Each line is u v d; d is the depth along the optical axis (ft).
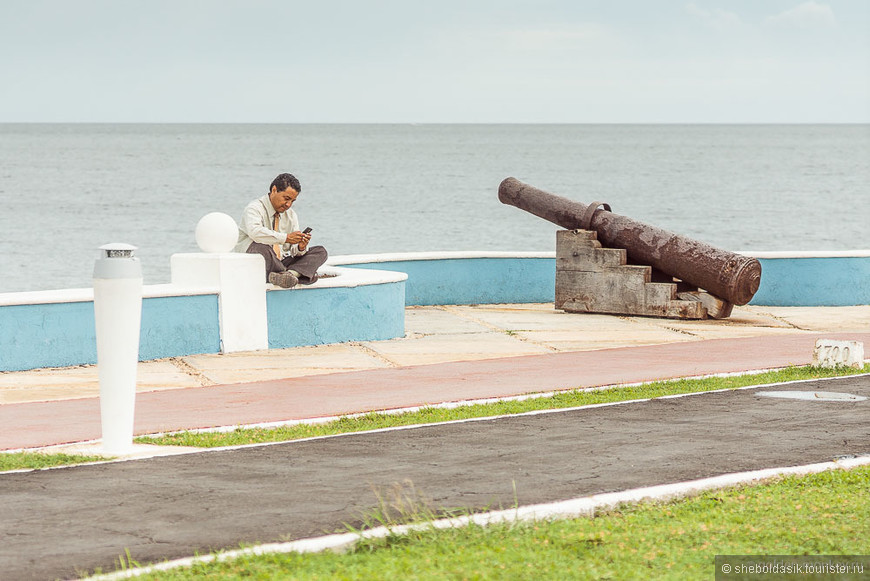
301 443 29.53
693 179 382.63
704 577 19.06
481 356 47.42
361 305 51.39
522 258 67.46
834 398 36.37
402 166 470.80
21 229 197.67
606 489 24.30
